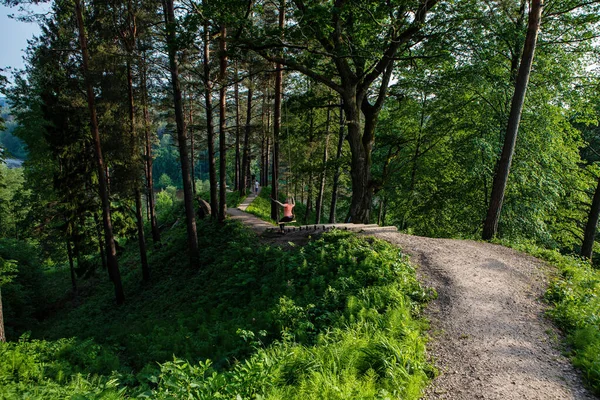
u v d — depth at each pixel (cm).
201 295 1391
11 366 760
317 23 1331
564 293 893
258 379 546
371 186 1781
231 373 578
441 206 2217
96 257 3338
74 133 2088
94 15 1639
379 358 610
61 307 2456
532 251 1262
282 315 897
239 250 1552
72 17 1734
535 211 1756
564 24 1681
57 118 1998
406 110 2241
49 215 2464
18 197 3638
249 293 1218
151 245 2892
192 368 565
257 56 1911
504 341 710
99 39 1650
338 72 1714
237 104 3209
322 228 1535
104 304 1972
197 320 1169
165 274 1961
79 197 2178
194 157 4834
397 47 1577
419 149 2458
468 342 708
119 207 2286
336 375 573
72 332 1705
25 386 688
